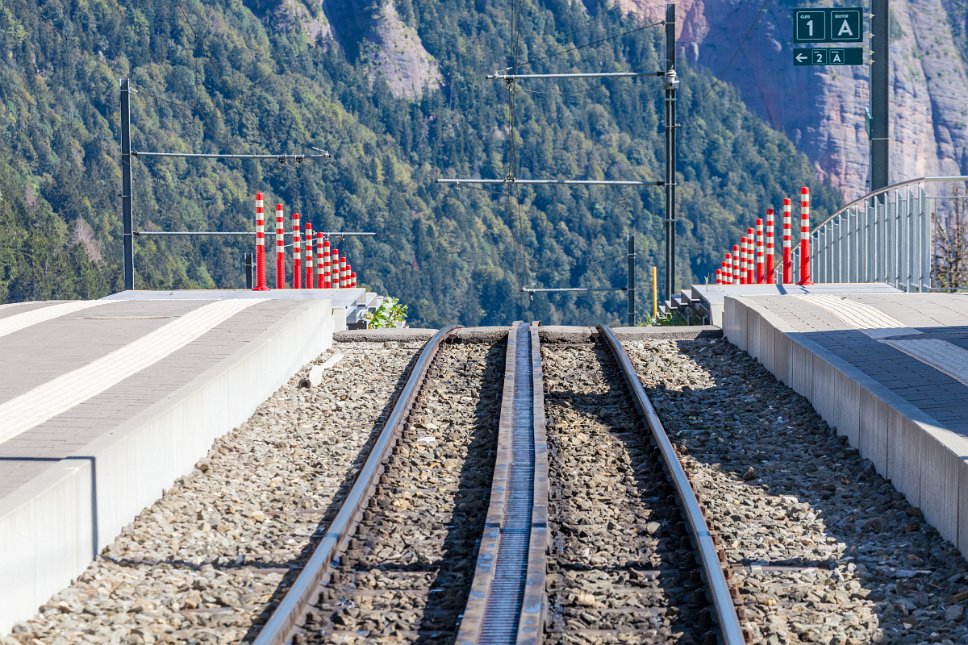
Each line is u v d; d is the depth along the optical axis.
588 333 35.12
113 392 22.55
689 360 32.16
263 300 36.59
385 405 27.06
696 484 20.16
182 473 20.78
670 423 25.08
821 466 21.67
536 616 13.82
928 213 40.81
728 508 19.00
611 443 23.03
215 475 21.09
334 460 22.34
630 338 35.28
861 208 48.12
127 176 65.69
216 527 18.25
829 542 17.48
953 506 16.89
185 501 19.44
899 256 43.09
